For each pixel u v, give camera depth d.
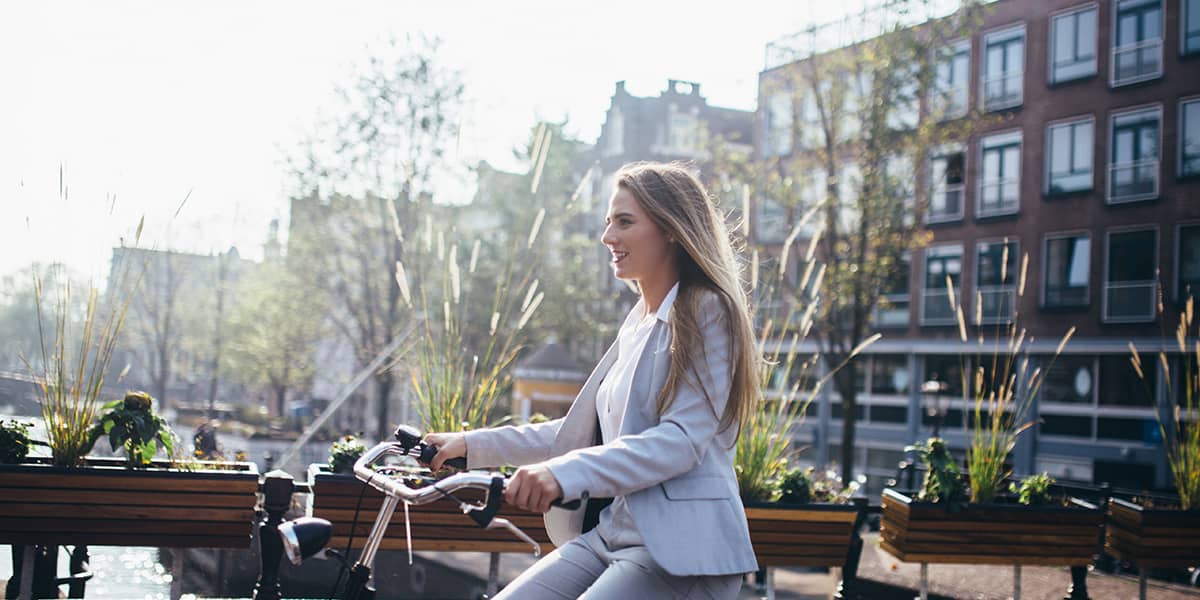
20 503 3.63
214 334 36.12
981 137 24.73
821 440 28.08
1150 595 7.29
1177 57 21.59
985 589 7.93
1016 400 5.48
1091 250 22.70
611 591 1.99
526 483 1.83
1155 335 21.53
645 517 1.97
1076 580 5.16
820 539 4.70
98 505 3.70
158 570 5.94
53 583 4.63
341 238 25.11
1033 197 23.75
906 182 19.27
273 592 3.80
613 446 1.92
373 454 2.16
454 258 4.81
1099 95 22.77
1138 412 21.66
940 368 25.47
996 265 24.39
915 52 18.33
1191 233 21.30
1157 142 21.86
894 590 8.54
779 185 19.56
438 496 1.85
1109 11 22.62
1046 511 4.98
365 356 24.50
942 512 4.89
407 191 17.70
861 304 18.89
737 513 2.05
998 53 24.56
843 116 19.55
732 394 2.09
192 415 38.66
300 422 34.53
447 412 4.56
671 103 41.50
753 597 10.16
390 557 6.98
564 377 26.78
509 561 16.41
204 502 3.79
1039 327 23.38
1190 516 5.32
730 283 2.14
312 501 4.23
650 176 2.20
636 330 2.23
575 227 32.78
